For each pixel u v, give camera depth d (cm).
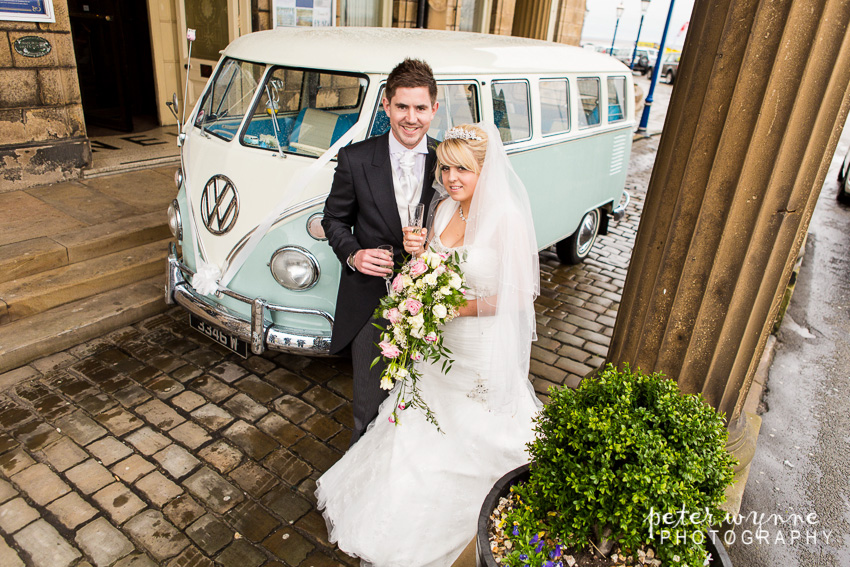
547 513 180
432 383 253
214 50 702
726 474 171
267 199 320
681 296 237
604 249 665
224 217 333
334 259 319
